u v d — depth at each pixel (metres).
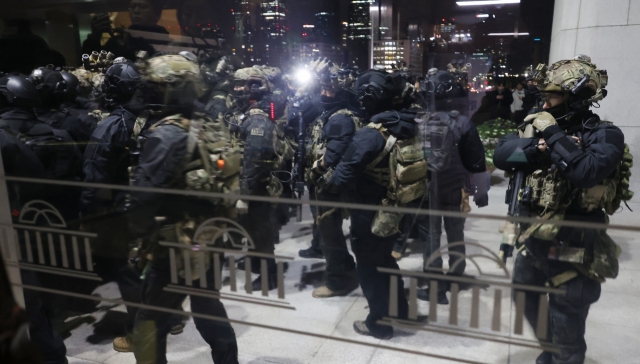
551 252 1.40
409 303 1.60
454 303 1.51
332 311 1.78
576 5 2.31
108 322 2.42
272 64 2.21
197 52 2.30
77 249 2.03
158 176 1.65
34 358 0.77
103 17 2.56
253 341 1.96
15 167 2.05
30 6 2.63
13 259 2.13
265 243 1.76
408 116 1.72
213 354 1.85
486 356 1.59
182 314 1.83
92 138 1.92
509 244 1.43
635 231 1.34
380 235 1.63
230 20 2.28
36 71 2.30
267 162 1.93
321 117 2.03
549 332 1.43
